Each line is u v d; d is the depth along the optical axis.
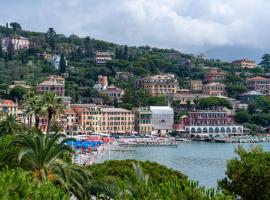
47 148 61.09
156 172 75.81
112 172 76.31
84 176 61.78
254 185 61.94
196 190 41.41
